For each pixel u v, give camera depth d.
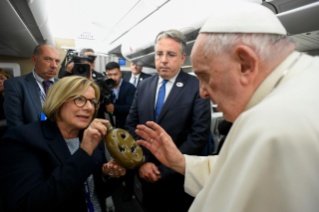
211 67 0.46
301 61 0.40
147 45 2.20
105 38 3.25
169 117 1.32
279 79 0.39
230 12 0.44
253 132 0.31
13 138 0.74
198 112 1.28
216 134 2.81
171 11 1.64
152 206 1.48
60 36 3.38
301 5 0.97
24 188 0.66
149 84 1.54
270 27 0.40
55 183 0.65
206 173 0.81
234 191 0.31
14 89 1.45
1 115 2.48
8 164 0.70
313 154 0.28
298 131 0.28
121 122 2.40
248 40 0.40
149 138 0.90
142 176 1.16
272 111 0.31
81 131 0.98
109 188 1.02
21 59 3.38
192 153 1.20
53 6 2.16
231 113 0.47
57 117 0.84
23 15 1.68
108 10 2.26
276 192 0.28
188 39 1.70
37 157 0.76
